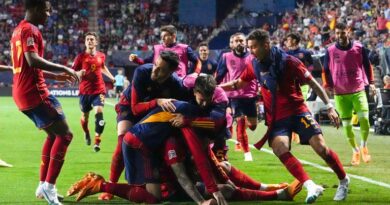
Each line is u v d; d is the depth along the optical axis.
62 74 16.38
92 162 24.03
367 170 21.59
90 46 29.47
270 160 24.69
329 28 69.88
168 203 15.31
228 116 17.27
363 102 23.66
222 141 16.72
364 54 23.75
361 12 70.38
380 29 63.88
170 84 15.10
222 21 92.88
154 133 14.55
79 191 15.36
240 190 15.52
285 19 82.62
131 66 87.50
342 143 31.56
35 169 21.84
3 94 86.88
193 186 14.31
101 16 97.69
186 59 23.53
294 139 32.03
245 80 16.52
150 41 94.31
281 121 15.33
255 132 39.16
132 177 15.08
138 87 14.97
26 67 14.84
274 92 15.17
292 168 15.05
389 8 64.44
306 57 27.41
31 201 15.85
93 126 42.88
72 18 96.75
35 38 14.71
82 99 29.55
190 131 14.15
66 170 21.72
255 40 15.13
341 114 23.73
